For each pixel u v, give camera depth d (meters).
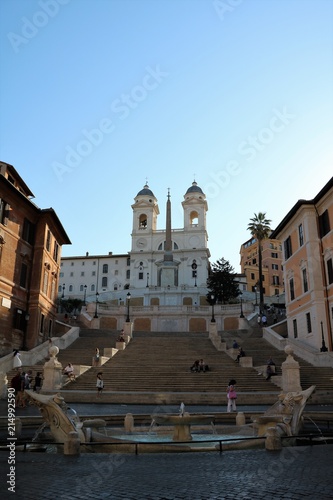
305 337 37.38
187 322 59.53
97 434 11.39
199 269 104.94
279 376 25.97
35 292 38.62
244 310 58.91
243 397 22.59
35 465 8.66
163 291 81.94
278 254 115.44
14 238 36.34
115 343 39.53
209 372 28.53
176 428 12.73
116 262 113.62
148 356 34.19
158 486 6.89
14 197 36.28
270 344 38.84
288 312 42.16
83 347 38.53
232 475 7.68
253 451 10.41
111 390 25.80
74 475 7.72
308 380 27.14
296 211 38.88
